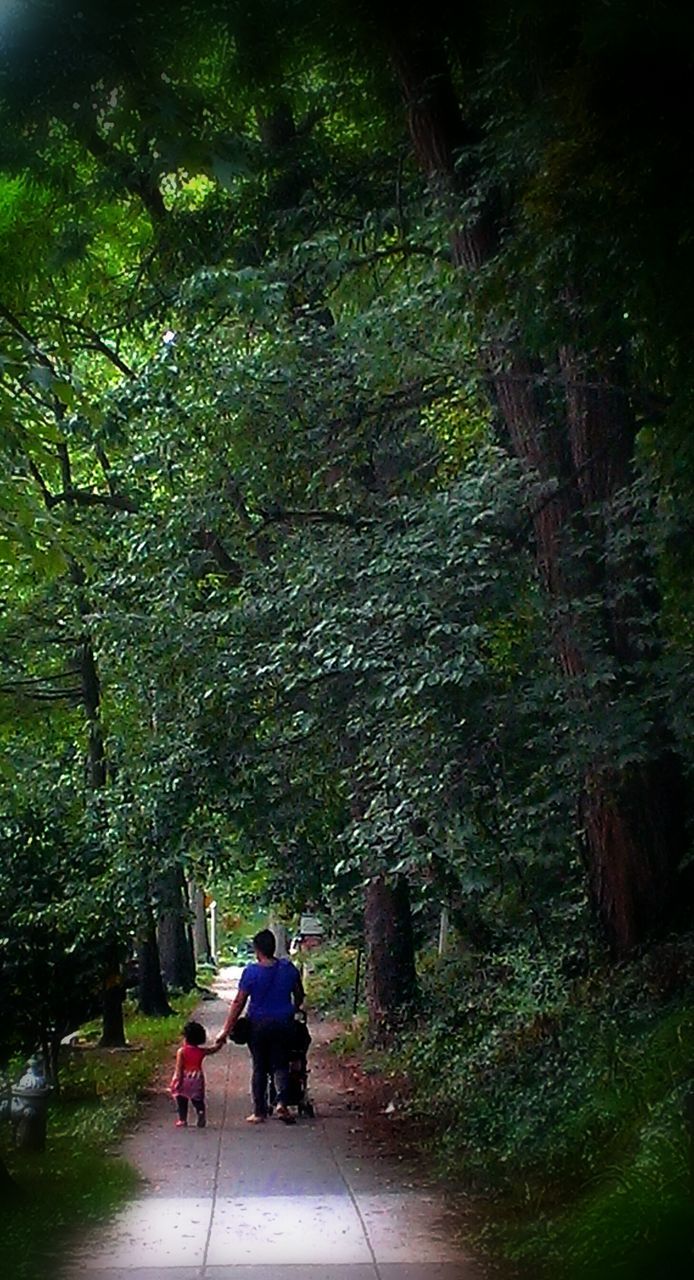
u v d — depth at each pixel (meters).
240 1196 9.05
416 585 11.70
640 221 8.07
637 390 11.38
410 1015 18.20
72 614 18.55
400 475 14.14
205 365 13.79
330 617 12.14
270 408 13.79
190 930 36.44
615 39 7.36
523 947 14.41
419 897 18.86
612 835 12.13
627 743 10.70
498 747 11.66
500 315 10.73
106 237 14.70
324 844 17.05
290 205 14.88
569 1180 8.35
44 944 14.80
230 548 14.91
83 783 19.27
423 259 13.95
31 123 8.38
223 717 14.06
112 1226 8.09
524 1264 7.00
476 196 11.38
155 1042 22.02
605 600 11.55
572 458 12.27
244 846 15.23
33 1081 10.45
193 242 15.00
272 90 10.59
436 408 14.52
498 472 12.12
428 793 11.59
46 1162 9.87
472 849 11.89
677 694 10.59
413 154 14.16
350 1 9.98
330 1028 25.31
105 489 18.70
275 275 13.74
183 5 8.56
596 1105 8.81
